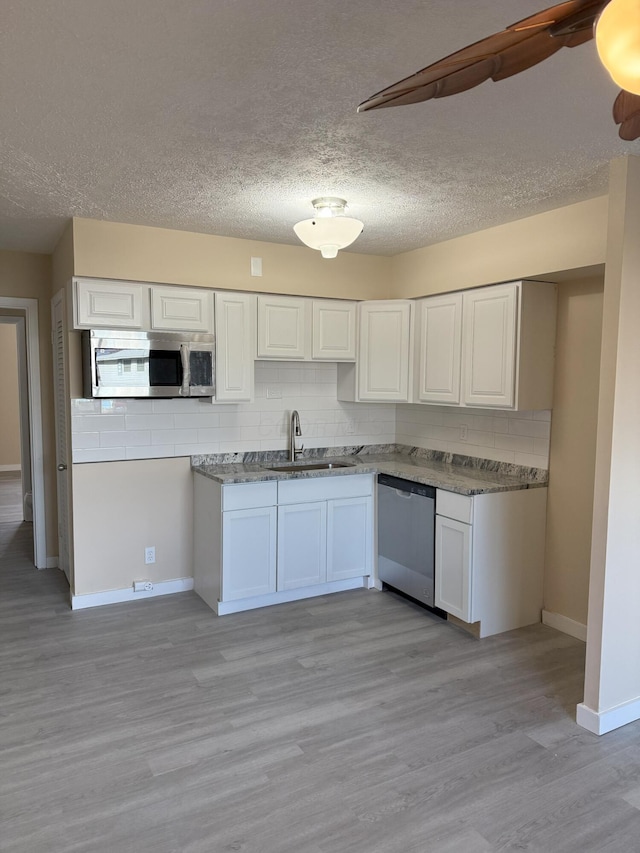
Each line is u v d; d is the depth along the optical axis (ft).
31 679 10.22
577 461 11.92
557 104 6.79
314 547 13.89
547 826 7.00
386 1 4.90
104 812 7.15
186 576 14.49
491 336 12.22
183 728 8.86
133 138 7.72
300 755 8.26
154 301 12.46
